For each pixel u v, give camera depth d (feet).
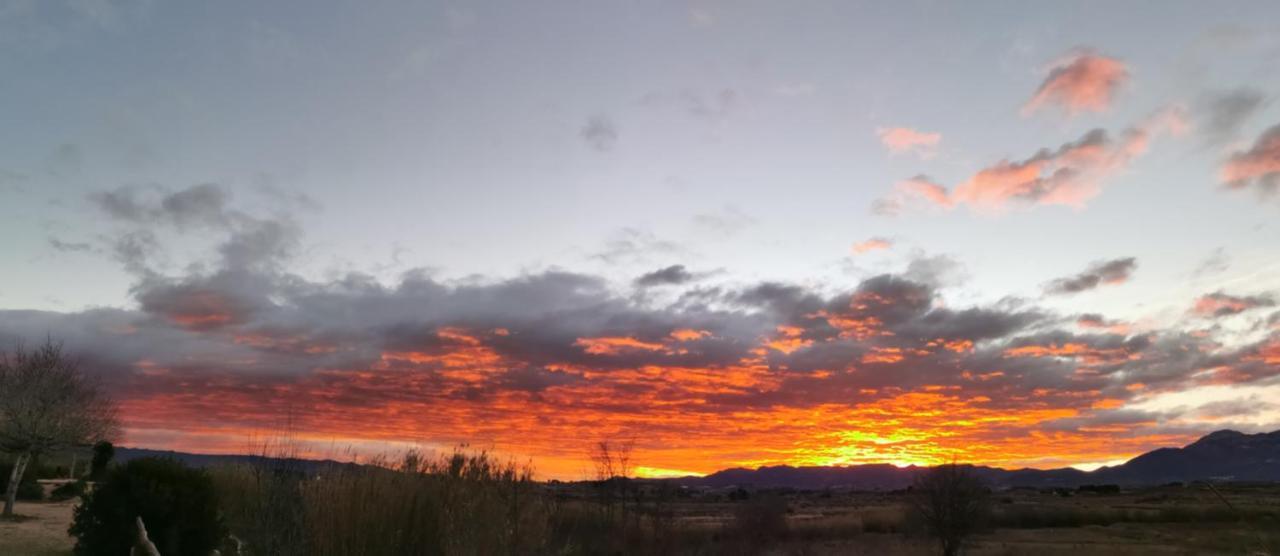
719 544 55.21
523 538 34.71
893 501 343.67
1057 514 196.75
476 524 32.83
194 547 47.24
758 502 80.64
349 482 32.32
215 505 49.08
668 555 42.80
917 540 150.71
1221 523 124.47
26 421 81.66
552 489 41.11
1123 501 261.85
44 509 91.81
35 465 115.03
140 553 29.91
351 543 30.86
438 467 35.55
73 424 88.69
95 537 45.39
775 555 81.82
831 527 161.38
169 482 47.78
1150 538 140.05
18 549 54.39
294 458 36.99
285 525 32.81
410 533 31.99
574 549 38.09
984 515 136.36
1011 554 129.49
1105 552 123.34
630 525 42.78
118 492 46.24
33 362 84.99
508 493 35.42
